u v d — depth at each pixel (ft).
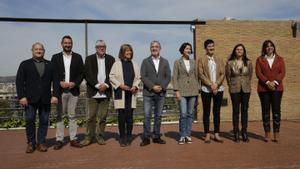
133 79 24.36
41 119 23.31
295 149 22.70
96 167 18.80
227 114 38.19
